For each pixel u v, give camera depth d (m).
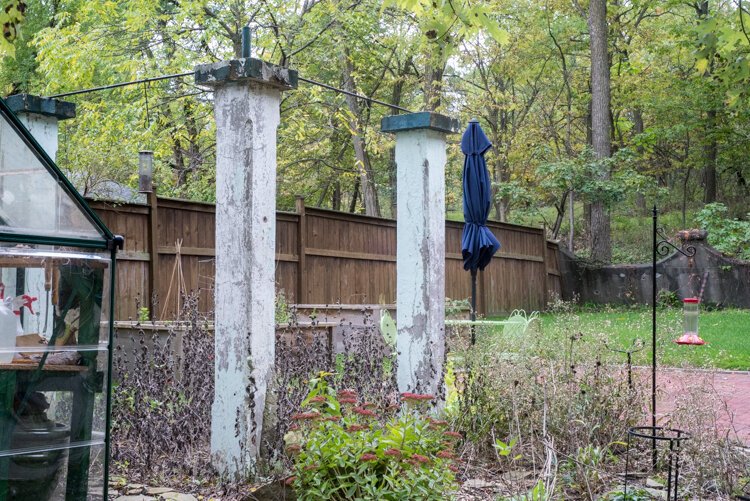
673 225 27.50
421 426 3.97
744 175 27.83
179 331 7.16
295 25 17.59
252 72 4.61
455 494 4.14
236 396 4.65
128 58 16.69
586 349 6.14
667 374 6.80
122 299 9.86
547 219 30.91
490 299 17.19
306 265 12.38
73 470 3.32
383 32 21.45
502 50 26.61
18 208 3.15
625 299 20.14
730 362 9.97
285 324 7.53
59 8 20.69
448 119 5.89
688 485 4.39
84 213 3.34
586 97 28.44
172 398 5.14
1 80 21.06
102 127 15.48
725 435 5.12
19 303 3.16
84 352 3.36
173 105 17.17
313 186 25.09
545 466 4.30
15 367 3.15
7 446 3.12
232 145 4.76
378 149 19.62
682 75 26.97
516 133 27.50
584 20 27.02
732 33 5.36
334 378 5.42
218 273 4.79
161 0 17.16
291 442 4.29
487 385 5.55
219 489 4.40
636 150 28.53
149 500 4.17
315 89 18.20
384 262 14.19
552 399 5.30
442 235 5.94
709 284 19.39
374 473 3.69
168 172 17.77
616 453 5.32
